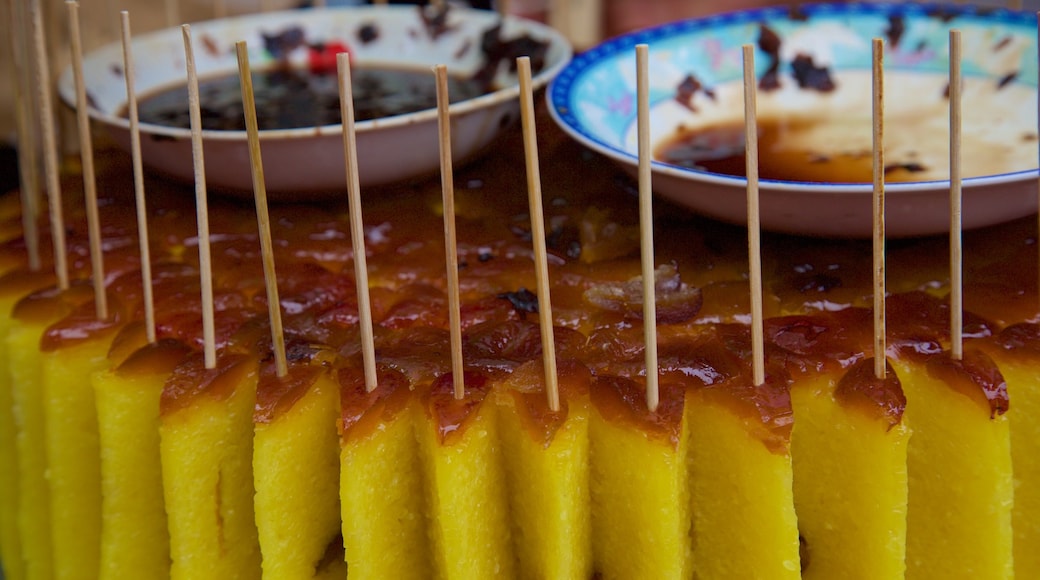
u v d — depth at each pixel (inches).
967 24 24.4
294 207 22.7
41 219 23.0
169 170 22.3
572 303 20.0
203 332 19.6
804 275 20.1
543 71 24.1
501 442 18.7
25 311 20.7
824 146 22.7
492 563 19.0
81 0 33.0
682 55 24.6
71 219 22.9
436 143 21.9
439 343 19.1
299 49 27.1
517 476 18.7
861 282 19.9
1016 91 23.5
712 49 24.9
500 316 19.7
